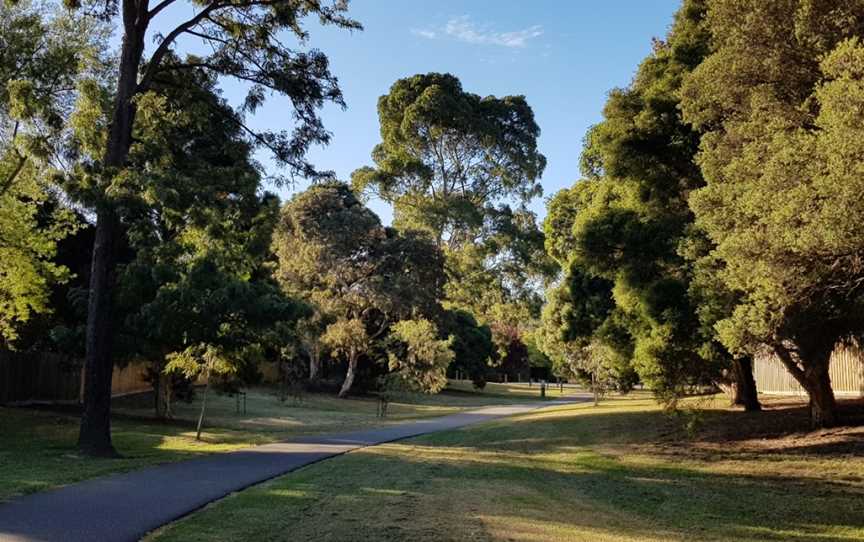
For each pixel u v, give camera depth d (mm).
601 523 11102
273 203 22172
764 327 12086
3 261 23938
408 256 50594
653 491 14906
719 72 12367
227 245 20562
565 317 30188
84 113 18109
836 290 12391
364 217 50125
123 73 18984
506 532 9234
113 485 12211
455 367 66312
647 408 31141
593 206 22812
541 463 18781
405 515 10008
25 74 21562
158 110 20156
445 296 67312
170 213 18062
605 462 19109
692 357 18000
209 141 22469
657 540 9883
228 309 20312
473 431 27422
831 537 10891
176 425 27078
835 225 8773
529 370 87875
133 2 19203
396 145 64625
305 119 21109
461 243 67812
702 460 18531
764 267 10578
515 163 65875
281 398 42188
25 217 24594
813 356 17312
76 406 30609
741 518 12391
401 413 40625
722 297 15711
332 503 10828
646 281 19453
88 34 22922
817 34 10781
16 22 21469
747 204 10414
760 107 11648
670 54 19562
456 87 64000
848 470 15656
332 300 48188
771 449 18656
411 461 17438
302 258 47844
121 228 19531
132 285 19172
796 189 9297
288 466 15484
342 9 20328
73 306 25672
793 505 13336
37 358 30734
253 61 20625
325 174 21531
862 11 10398
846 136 8523
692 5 18609
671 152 18688
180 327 20234
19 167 23047
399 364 41438
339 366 57219
